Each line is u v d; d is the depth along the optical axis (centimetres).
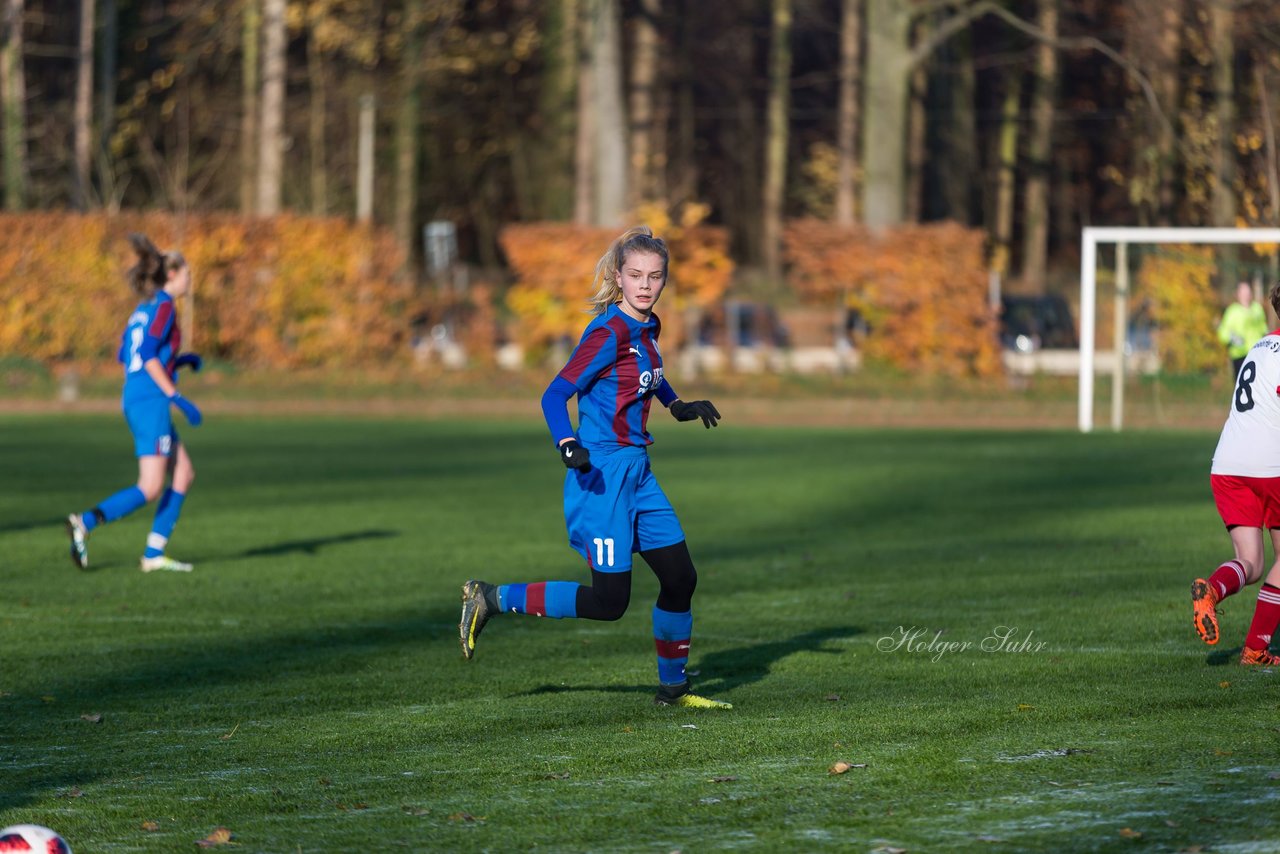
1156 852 1530
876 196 11662
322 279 11581
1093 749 1942
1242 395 2534
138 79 17150
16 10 14112
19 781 1920
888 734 2067
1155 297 9581
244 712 2356
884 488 5897
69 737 2184
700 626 3108
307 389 11000
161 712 2362
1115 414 9044
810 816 1688
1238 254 9425
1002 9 11531
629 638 3041
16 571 3975
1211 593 2417
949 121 18738
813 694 2400
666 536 2291
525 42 15750
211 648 2928
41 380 11269
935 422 9512
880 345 11175
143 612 3356
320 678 2631
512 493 5800
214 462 7012
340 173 18338
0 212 11412
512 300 11538
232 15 14288
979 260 11000
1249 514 2511
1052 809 1684
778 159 19850
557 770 1927
